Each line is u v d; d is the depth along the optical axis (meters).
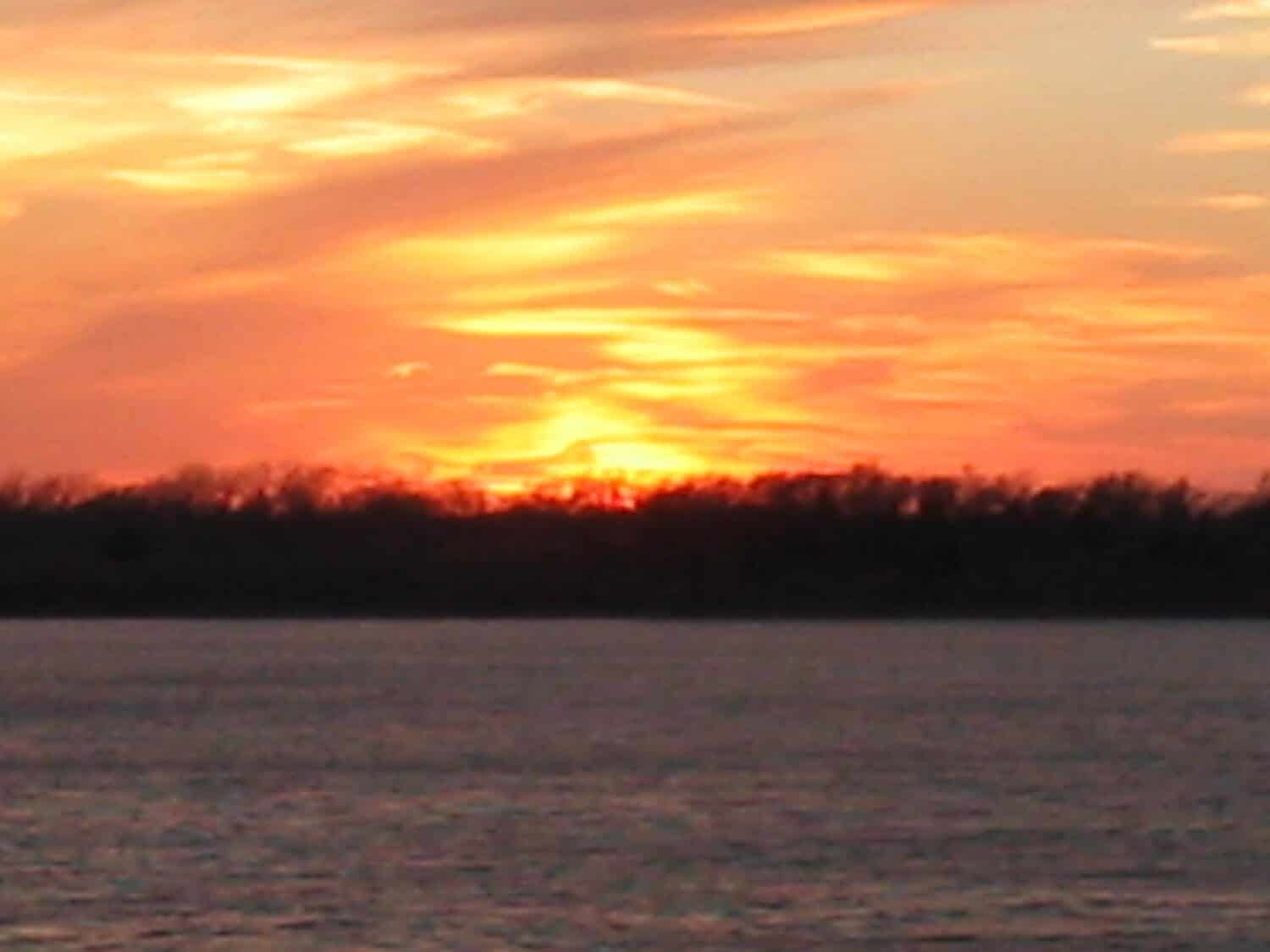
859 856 139.62
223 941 112.50
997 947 110.81
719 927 116.12
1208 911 119.94
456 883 129.00
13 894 125.06
